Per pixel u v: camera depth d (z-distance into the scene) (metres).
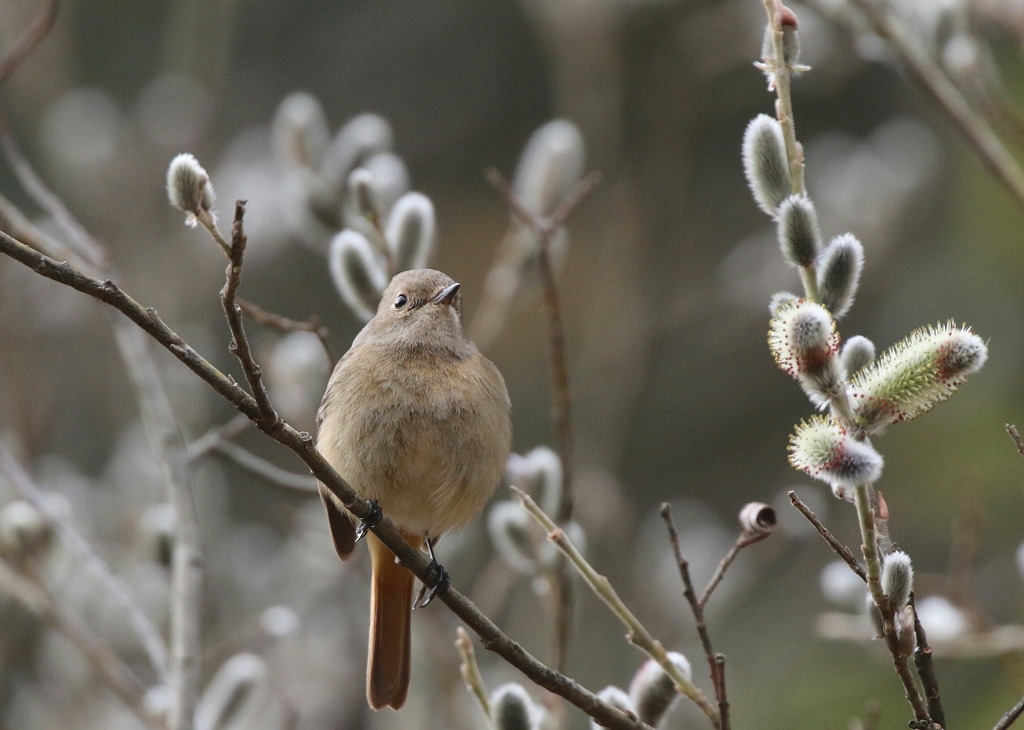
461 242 22.78
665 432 20.80
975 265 18.33
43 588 7.87
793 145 4.70
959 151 18.53
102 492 11.87
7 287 11.47
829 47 12.95
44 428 11.59
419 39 22.50
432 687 9.68
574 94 14.14
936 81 8.09
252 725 10.67
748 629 14.98
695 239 20.11
